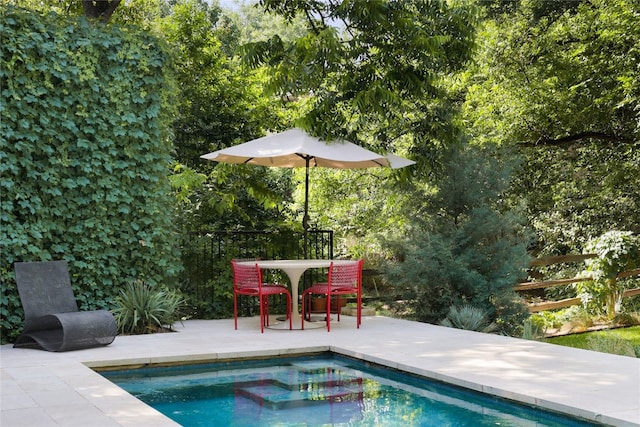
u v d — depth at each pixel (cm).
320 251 1181
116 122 862
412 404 516
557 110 1414
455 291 983
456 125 1109
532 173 1617
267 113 1292
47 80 809
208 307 1002
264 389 571
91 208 850
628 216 1598
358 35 1065
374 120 1152
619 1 1295
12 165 788
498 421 462
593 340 866
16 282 746
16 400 488
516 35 1396
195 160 1273
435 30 1065
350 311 1013
